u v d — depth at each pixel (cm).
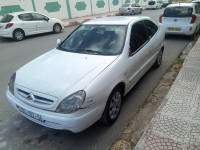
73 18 1934
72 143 276
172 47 734
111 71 286
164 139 254
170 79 459
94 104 253
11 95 292
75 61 313
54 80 266
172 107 324
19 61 679
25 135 297
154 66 524
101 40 360
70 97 239
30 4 1527
